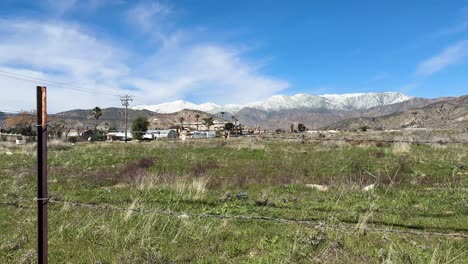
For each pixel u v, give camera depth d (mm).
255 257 7094
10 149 36031
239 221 9195
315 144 33562
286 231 8359
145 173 17375
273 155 25531
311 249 7188
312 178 15891
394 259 6461
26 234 8422
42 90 5441
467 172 16453
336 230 8070
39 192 5520
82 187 14969
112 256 7145
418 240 7672
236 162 22391
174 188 13141
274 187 14055
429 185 13766
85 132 99188
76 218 9438
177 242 7832
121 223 8914
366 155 22984
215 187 14266
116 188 14391
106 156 27469
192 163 22062
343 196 11852
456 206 10305
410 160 19594
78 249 7535
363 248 7207
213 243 7793
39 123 5480
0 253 7395
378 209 10047
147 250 6965
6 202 11430
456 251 7055
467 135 34344
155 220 8594
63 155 28672
